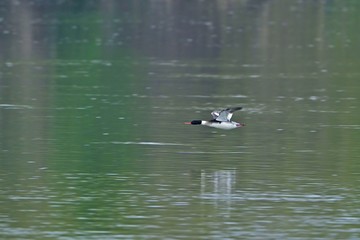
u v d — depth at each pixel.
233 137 33.53
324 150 31.58
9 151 31.05
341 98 42.38
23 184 27.03
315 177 28.05
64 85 45.16
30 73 49.22
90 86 45.00
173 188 26.78
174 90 44.00
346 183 27.39
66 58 55.75
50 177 27.80
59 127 35.06
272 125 35.88
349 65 54.53
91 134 33.84
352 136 33.91
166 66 52.91
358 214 24.44
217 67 52.75
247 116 37.69
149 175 28.12
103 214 24.31
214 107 39.62
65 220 23.83
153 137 33.38
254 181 27.56
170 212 24.55
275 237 22.72
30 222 23.67
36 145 31.98
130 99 41.41
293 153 31.11
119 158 30.20
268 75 49.72
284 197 25.92
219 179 27.75
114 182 27.33
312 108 39.72
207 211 24.64
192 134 33.97
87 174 28.16
